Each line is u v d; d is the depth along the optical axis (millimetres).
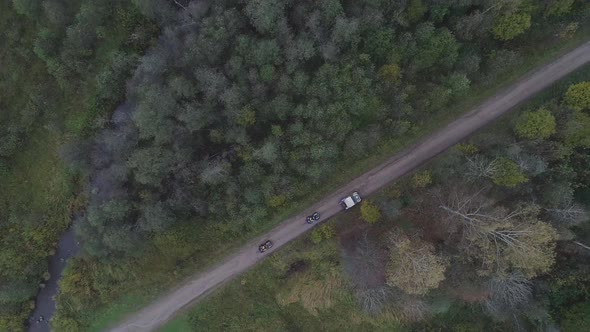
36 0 70438
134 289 70750
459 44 63750
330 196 69750
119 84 71688
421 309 64562
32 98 73812
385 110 64938
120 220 65875
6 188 76062
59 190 74812
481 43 67375
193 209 68938
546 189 61656
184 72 65688
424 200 65625
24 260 73312
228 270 70750
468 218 57406
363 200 68875
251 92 64062
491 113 68688
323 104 63062
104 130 71125
